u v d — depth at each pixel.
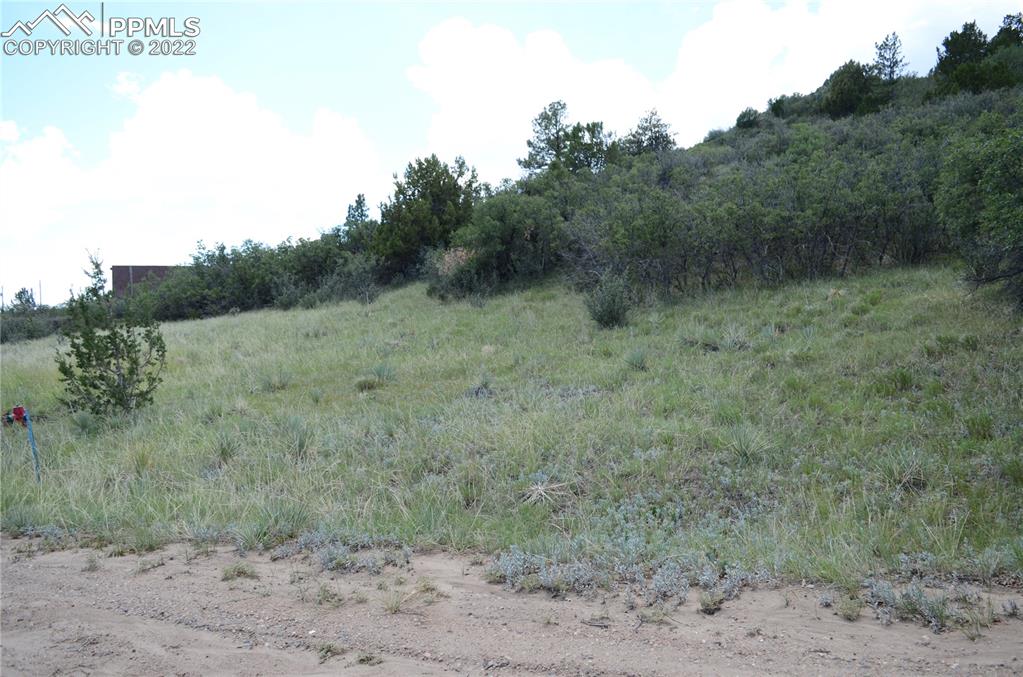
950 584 4.04
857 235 12.69
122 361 10.48
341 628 3.81
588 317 13.12
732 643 3.44
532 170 24.83
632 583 4.28
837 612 3.74
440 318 15.13
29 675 3.42
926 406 6.92
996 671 3.04
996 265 9.01
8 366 14.75
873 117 21.30
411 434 7.72
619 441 6.93
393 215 22.50
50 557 5.30
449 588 4.37
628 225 14.02
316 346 13.91
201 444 8.02
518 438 7.07
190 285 25.08
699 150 23.50
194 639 3.76
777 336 9.81
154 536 5.48
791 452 6.43
